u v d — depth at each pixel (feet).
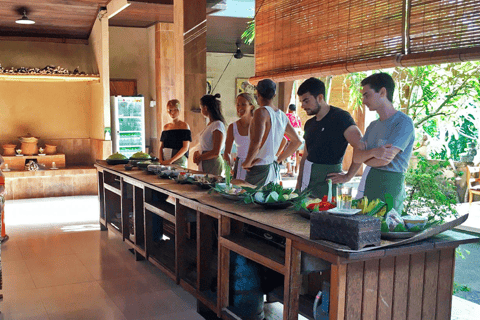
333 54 14.57
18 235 18.97
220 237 10.22
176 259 12.35
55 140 31.32
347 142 11.32
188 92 21.39
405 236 7.47
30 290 12.95
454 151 24.40
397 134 9.66
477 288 13.61
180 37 21.47
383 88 9.86
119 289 13.04
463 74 11.91
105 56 28.66
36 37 30.48
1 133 29.99
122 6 25.46
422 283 8.07
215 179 13.10
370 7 13.10
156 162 18.29
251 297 10.21
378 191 10.02
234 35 36.83
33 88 30.58
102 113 29.19
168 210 13.24
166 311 11.64
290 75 16.29
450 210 11.03
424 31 11.61
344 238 7.07
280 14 16.88
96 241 18.02
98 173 19.53
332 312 7.34
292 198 9.84
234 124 14.42
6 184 27.58
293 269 8.11
